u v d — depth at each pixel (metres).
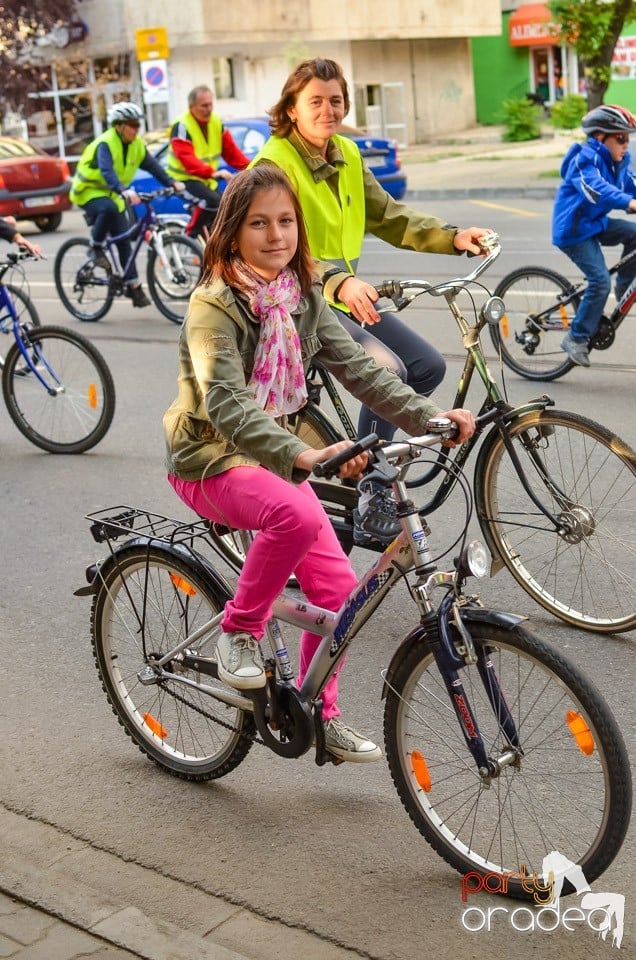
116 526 3.73
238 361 3.22
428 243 4.80
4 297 7.45
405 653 3.18
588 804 3.15
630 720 3.93
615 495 4.49
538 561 4.76
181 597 3.70
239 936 3.05
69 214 23.39
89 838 3.52
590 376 8.21
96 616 3.90
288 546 3.19
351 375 3.43
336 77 4.64
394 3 32.78
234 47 30.00
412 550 3.10
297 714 3.36
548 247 13.45
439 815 3.26
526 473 4.56
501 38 37.56
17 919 3.18
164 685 3.79
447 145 32.62
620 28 19.64
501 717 3.07
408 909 3.11
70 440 7.38
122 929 3.09
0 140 19.78
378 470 2.94
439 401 7.80
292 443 3.06
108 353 10.12
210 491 3.32
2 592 5.36
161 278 11.59
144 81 24.61
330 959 2.94
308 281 3.34
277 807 3.62
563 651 4.48
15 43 29.25
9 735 4.14
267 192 3.18
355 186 4.84
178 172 11.67
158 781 3.82
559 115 29.98
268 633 3.46
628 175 7.65
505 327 8.34
